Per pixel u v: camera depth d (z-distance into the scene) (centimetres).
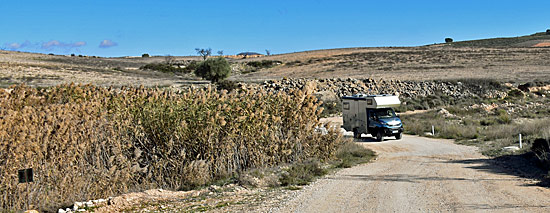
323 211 890
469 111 4350
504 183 1152
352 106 2892
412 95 5253
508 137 2373
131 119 1252
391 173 1396
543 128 2384
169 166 1262
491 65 7775
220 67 6656
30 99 1252
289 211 895
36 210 934
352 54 10994
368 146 2383
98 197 1067
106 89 1431
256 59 11938
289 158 1573
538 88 5284
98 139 1127
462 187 1111
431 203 933
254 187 1173
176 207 941
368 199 994
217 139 1332
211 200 1009
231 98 1483
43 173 993
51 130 1016
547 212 823
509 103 4734
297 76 7656
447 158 1773
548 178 1173
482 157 1738
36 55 12050
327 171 1458
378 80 5856
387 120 2642
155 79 6938
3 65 7250
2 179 944
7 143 956
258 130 1448
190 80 7006
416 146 2306
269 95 1669
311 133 1691
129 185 1162
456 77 6141
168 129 1273
